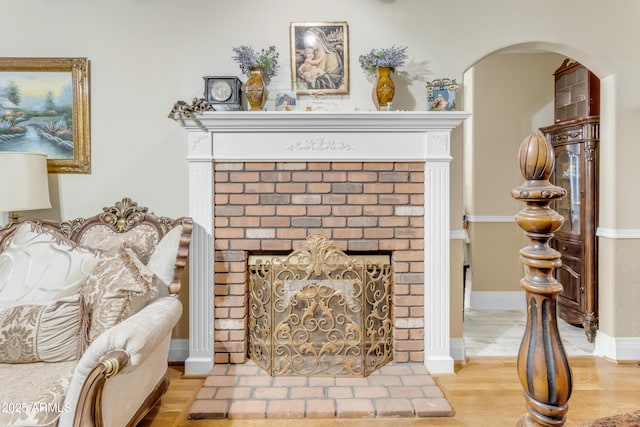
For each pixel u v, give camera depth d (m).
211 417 1.90
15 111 2.55
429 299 2.39
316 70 2.57
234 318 2.40
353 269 2.32
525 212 0.81
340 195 2.40
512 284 3.79
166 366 2.04
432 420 1.91
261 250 2.45
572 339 2.98
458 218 2.56
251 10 2.56
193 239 2.38
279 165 2.39
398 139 2.38
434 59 2.56
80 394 1.32
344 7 2.56
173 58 2.55
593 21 2.54
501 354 2.71
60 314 1.74
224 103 2.45
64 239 2.07
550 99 3.72
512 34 2.55
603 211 2.67
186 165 2.57
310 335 2.33
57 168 2.55
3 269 1.94
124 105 2.56
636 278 2.57
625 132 2.57
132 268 1.87
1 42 2.53
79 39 2.54
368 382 2.20
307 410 1.93
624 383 2.27
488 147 3.77
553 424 0.77
